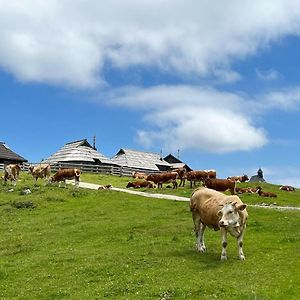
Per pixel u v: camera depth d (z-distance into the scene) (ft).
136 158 403.34
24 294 68.13
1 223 134.00
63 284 71.51
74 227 121.60
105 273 75.20
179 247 90.63
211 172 216.13
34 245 104.27
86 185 224.74
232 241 94.27
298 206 167.63
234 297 57.52
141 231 112.06
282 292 59.11
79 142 366.22
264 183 253.44
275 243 89.92
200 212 83.35
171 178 216.33
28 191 177.06
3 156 337.11
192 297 58.90
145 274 71.46
